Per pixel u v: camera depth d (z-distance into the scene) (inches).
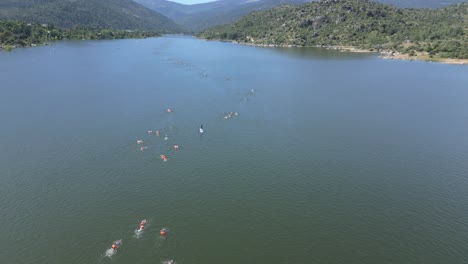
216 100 6053.2
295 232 2819.9
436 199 3275.1
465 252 2625.5
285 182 3508.9
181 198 3216.0
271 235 2780.5
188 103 5836.6
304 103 6048.2
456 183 3543.3
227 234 2778.1
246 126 4909.0
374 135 4690.0
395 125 5068.9
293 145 4333.2
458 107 5949.8
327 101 6200.8
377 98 6456.7
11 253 2554.1
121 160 3878.0
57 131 4591.5
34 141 4286.4
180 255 2549.2
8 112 5265.8
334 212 3068.4
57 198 3179.1
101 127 4749.0
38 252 2561.5
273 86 7209.6
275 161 3922.2
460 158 4069.9
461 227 2893.7
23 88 6609.3
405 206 3164.4
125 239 2694.4
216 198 3225.9
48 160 3843.5
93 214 2972.4
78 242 2659.9
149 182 3464.6
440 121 5255.9
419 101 6289.4
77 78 7534.5
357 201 3228.3
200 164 3828.7
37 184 3388.3
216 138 4488.2
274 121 5128.0
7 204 3080.7
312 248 2657.5
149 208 3063.5
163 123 4940.9
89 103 5757.9
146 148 4165.8
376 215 3038.9
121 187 3371.1
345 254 2605.8
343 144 4389.8
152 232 2773.1
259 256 2566.4
